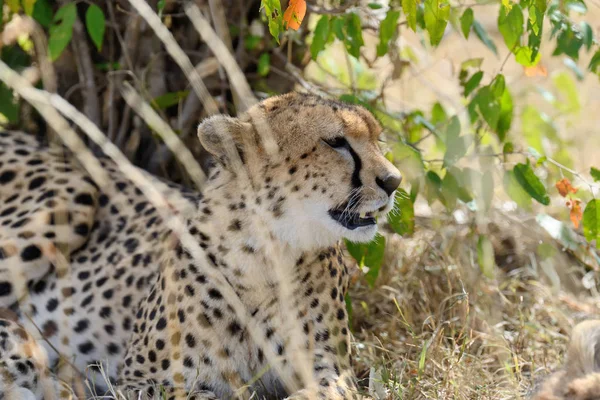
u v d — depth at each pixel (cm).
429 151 1386
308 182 890
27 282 1027
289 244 891
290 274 891
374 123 916
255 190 889
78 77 1211
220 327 888
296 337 889
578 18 1395
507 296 1148
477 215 1087
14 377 904
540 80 1616
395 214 999
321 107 902
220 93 1201
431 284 1137
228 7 1163
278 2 856
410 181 1042
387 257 1163
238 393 858
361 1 1120
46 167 1096
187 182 1205
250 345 897
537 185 1046
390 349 1027
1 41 1107
